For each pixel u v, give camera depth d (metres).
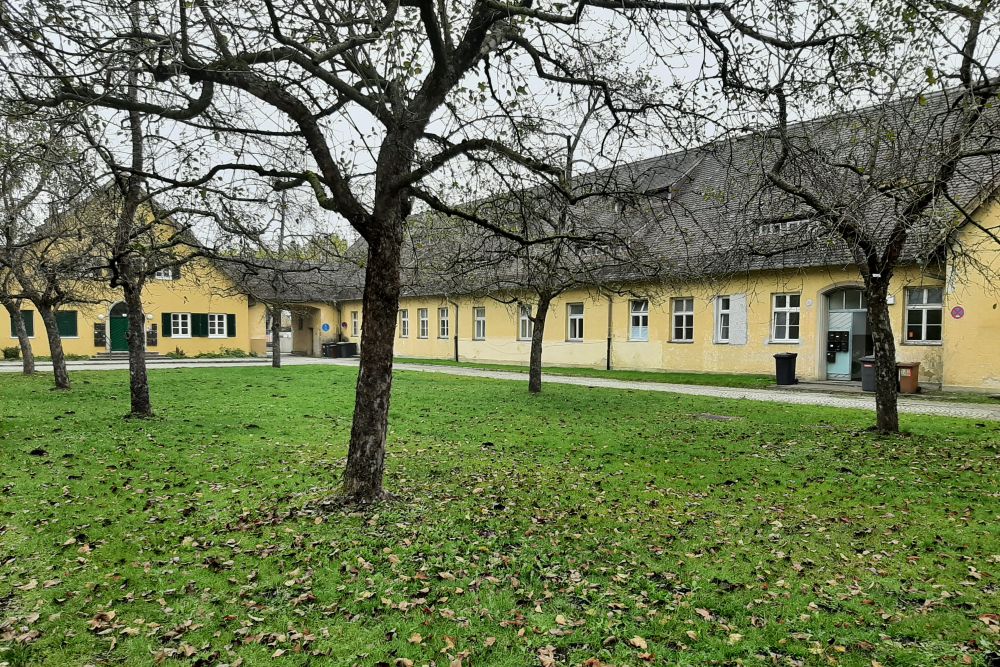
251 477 7.63
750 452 9.27
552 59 7.55
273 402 14.98
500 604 4.32
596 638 3.87
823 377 19.73
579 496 6.97
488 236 8.93
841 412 12.99
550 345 29.08
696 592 4.53
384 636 3.89
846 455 8.90
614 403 14.87
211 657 3.63
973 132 6.99
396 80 5.89
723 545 5.48
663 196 7.64
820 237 8.76
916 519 6.14
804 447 9.51
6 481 7.19
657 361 24.56
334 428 11.31
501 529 5.81
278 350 27.39
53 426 10.88
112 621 4.02
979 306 15.53
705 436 10.55
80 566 4.86
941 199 8.04
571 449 9.55
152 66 5.75
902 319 17.55
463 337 34.12
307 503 6.53
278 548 5.28
